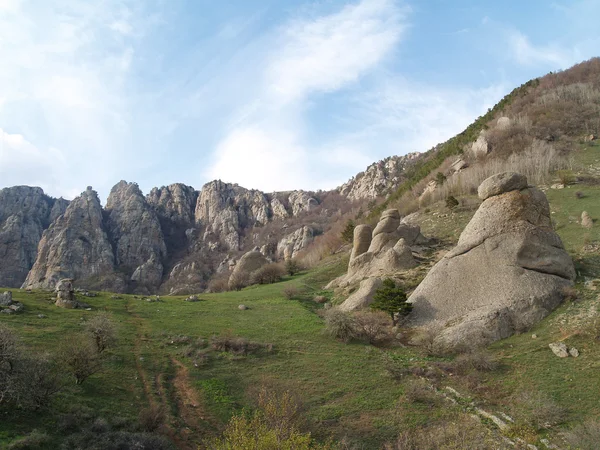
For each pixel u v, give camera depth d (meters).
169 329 30.78
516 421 19.20
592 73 101.31
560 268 30.36
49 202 167.38
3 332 18.67
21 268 133.25
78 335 26.22
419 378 23.69
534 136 72.44
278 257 133.75
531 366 23.28
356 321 30.30
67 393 19.52
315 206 180.50
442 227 54.34
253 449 13.86
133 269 135.00
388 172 173.12
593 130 71.50
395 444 18.41
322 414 20.42
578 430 17.56
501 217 32.47
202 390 22.25
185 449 17.50
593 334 24.31
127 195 167.62
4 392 16.97
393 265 42.09
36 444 15.14
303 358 26.47
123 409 19.44
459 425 19.23
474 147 77.12
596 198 48.50
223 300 42.97
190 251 154.75
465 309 29.48
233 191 191.00
